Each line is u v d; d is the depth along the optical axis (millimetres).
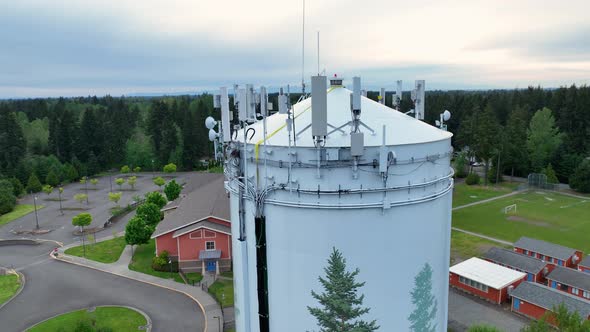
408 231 12516
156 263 41812
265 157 12555
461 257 44562
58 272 42188
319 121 11578
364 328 12586
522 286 34438
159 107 105062
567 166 79000
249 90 14938
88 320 29219
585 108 83250
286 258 12664
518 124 81938
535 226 54562
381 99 18594
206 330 31125
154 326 31812
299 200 12156
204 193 54969
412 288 12945
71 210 65688
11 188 68500
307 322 12766
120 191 79500
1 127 88688
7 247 50000
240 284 14383
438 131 14438
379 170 11750
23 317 33531
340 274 12234
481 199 67875
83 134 98312
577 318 24781
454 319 32938
